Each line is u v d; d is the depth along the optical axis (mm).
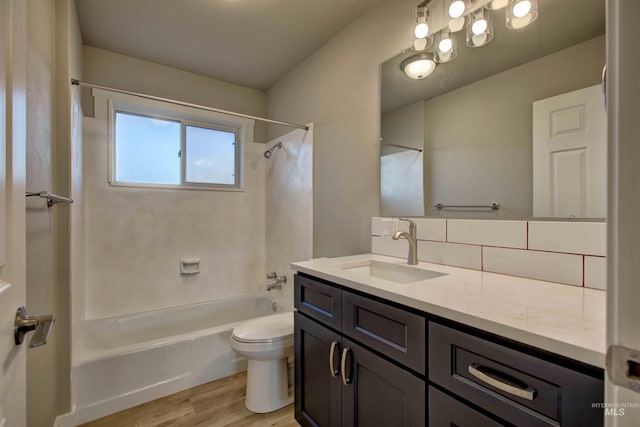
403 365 898
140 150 2490
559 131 1078
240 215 2883
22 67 703
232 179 2936
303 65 2445
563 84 1071
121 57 2344
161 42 2189
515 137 1194
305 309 1374
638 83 340
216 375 1961
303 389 1401
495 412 678
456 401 754
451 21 1371
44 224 1260
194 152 2736
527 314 727
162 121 2592
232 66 2543
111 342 2158
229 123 2850
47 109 1317
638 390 341
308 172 2344
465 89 1365
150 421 1570
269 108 2971
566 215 1051
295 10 1852
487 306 787
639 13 341
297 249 2471
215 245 2754
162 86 2508
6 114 613
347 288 1125
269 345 1624
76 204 1748
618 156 356
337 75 2082
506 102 1225
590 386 546
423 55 1549
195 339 1902
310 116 2355
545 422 601
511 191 1199
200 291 2672
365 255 1735
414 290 950
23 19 708
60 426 1433
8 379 607
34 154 1135
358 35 1917
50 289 1349
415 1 1573
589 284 988
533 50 1150
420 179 1545
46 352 1299
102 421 1571
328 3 1791
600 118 988
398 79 1663
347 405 1116
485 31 1281
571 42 1060
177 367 1839
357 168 1916
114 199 2314
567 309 764
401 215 1640
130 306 2365
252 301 2814
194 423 1557
